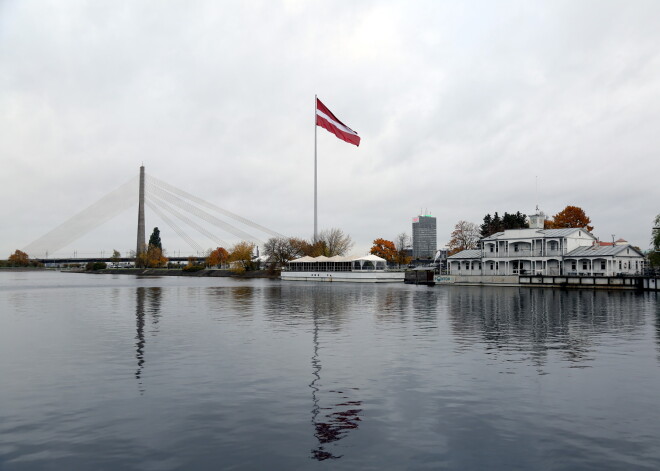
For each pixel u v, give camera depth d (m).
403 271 133.50
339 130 102.50
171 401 16.94
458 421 14.97
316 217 131.38
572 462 12.21
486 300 61.53
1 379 19.94
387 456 12.54
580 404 16.58
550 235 98.69
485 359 23.81
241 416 15.42
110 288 94.44
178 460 12.32
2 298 66.56
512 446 13.14
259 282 124.69
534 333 32.50
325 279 128.50
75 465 12.05
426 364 22.66
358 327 35.56
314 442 13.40
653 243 80.75
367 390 18.27
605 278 81.50
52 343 28.56
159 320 40.03
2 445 13.23
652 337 30.72
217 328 35.06
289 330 33.97
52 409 16.11
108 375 20.59
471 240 152.75
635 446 13.15
